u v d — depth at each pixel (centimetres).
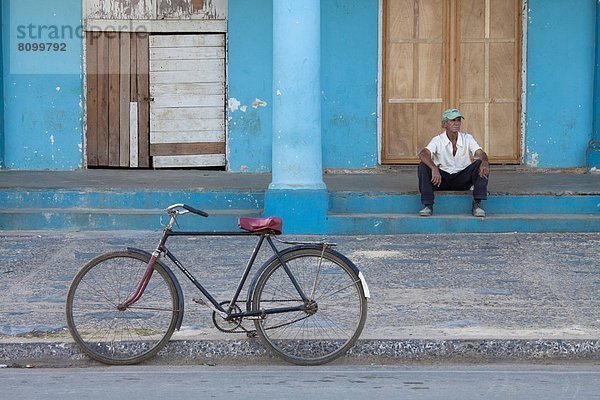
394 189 1445
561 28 1664
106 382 808
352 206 1412
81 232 1379
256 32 1667
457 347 880
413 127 1680
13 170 1675
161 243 864
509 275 1134
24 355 875
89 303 871
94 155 1697
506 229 1372
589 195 1412
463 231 1370
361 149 1675
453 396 764
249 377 824
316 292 867
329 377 824
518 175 1627
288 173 1358
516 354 880
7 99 1675
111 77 1686
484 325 930
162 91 1689
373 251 1259
